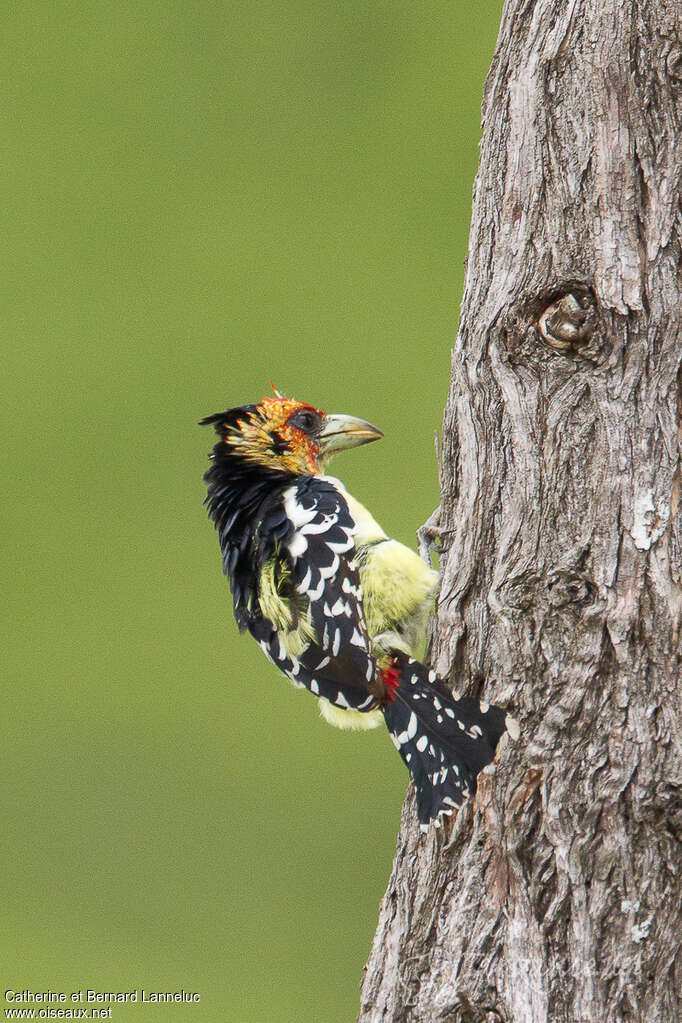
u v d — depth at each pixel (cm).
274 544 626
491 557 621
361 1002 622
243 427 631
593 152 620
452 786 620
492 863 620
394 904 622
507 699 620
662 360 620
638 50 620
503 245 621
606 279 620
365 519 625
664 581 619
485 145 623
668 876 618
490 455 621
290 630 624
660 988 618
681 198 620
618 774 618
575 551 619
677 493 619
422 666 622
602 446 620
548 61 621
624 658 619
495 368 621
